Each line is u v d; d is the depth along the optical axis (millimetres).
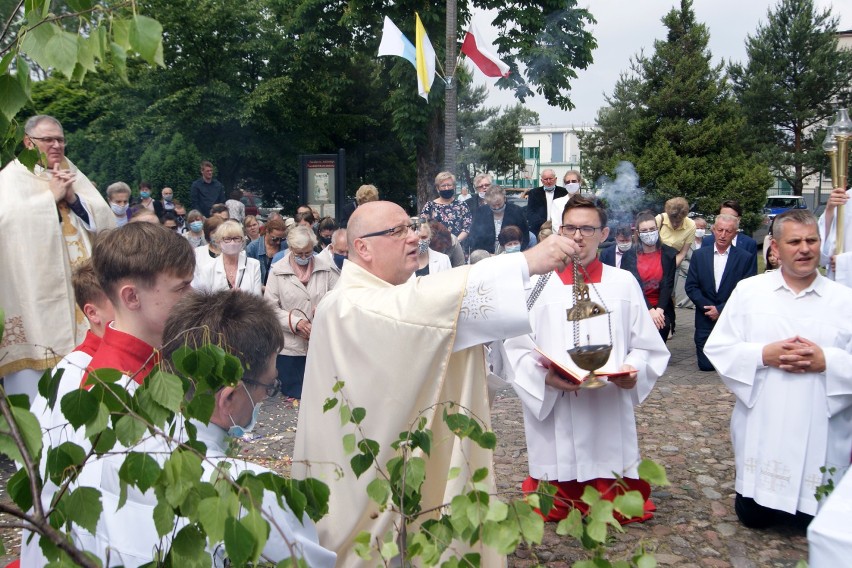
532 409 3914
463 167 40031
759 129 39625
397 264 2787
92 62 1330
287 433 5840
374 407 2447
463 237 9336
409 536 1726
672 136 28578
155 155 21422
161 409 1408
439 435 2545
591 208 4062
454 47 13008
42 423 1954
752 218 27812
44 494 1828
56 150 4695
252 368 1980
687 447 5555
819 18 39062
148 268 2000
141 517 1786
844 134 5281
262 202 30844
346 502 2469
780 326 3949
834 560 1907
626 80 36844
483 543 1479
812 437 3846
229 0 25812
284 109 27703
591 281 4129
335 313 2553
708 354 4109
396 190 32906
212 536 1309
